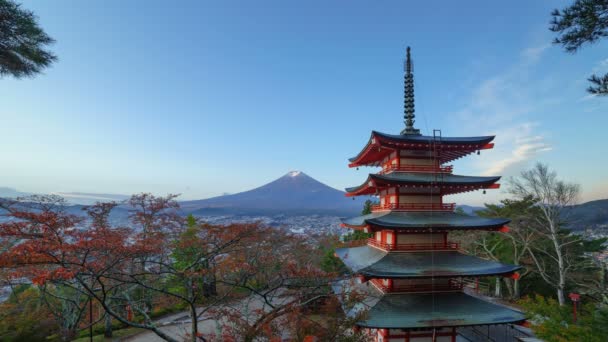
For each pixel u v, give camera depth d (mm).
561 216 42844
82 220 21688
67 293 27484
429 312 21500
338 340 18531
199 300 29500
